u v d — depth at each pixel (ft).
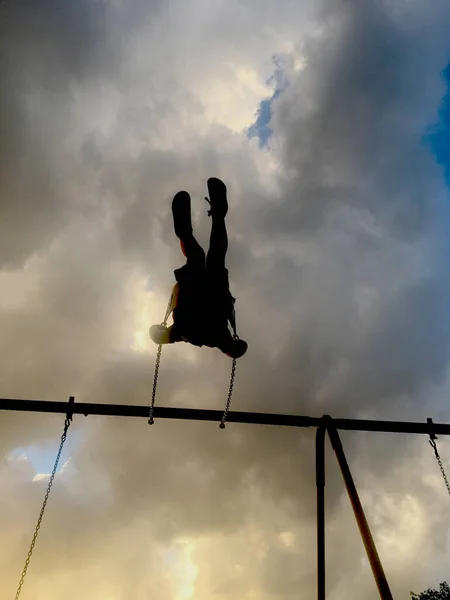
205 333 15.12
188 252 14.49
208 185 14.69
